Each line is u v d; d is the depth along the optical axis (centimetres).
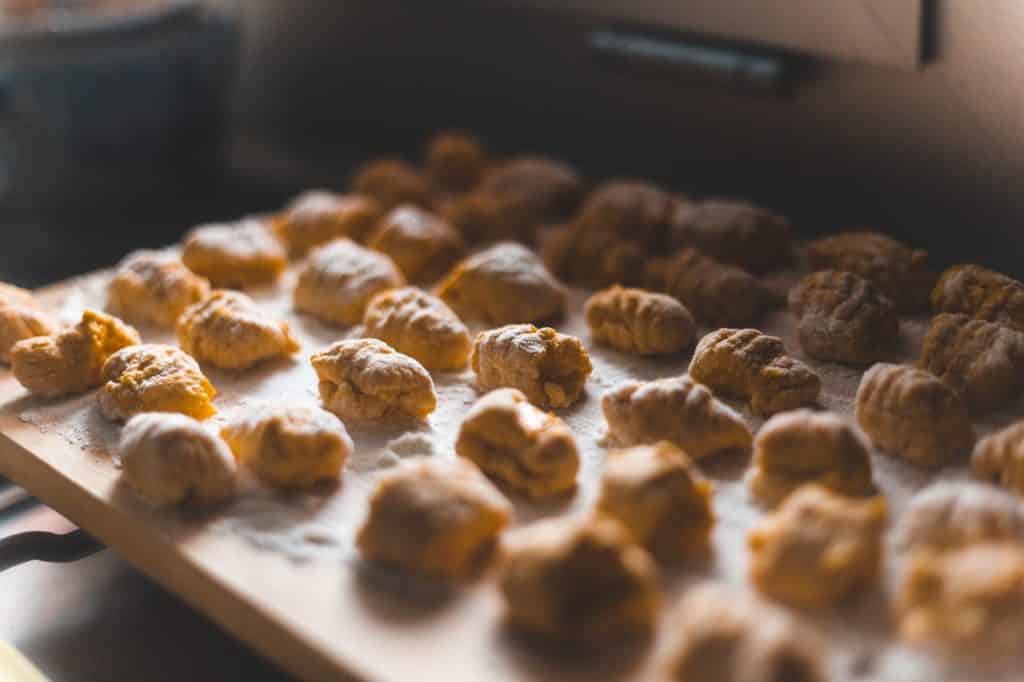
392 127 64
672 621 32
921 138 48
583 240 48
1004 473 35
